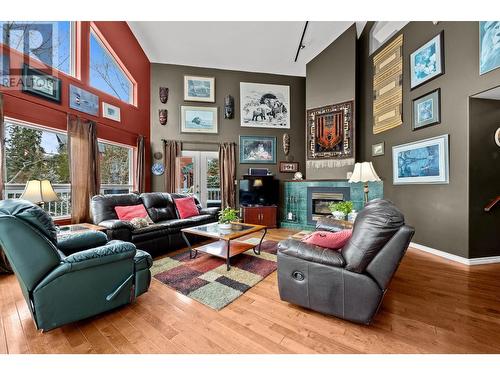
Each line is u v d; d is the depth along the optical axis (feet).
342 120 14.39
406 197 10.91
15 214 4.01
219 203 16.85
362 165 10.03
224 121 16.83
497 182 8.39
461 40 8.31
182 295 6.04
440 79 9.17
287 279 5.32
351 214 9.51
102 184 12.72
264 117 17.26
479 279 6.97
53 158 10.09
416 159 10.19
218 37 13.82
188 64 16.33
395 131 11.59
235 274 7.42
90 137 10.94
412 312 5.19
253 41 14.20
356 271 4.51
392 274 4.32
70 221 10.33
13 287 6.51
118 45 13.09
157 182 16.02
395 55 11.49
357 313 4.57
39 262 4.16
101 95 12.11
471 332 4.49
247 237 12.75
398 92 11.33
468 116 8.14
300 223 15.71
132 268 5.32
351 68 13.93
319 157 15.37
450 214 8.82
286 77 17.60
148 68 15.85
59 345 4.17
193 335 4.45
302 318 5.01
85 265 4.53
